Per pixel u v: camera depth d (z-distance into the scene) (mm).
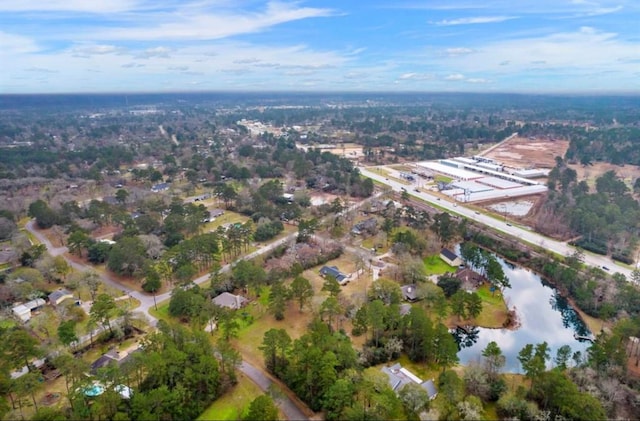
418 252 150625
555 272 136750
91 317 101625
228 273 126500
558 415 74625
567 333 113000
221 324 101688
